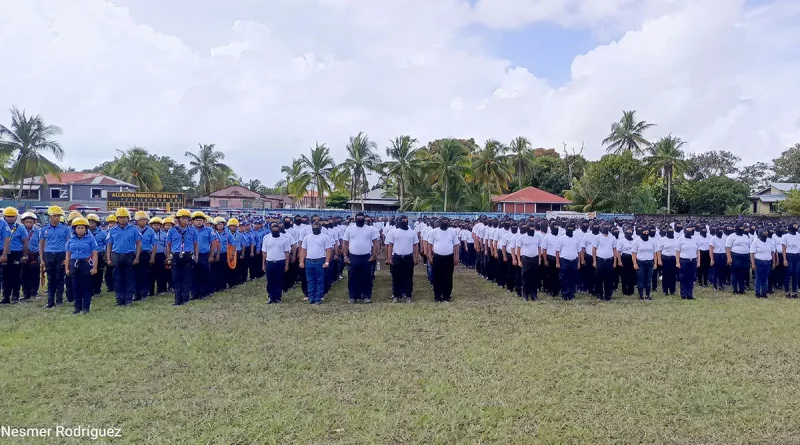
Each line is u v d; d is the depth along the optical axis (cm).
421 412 606
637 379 716
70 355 809
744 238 1491
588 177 5116
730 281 1730
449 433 556
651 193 5100
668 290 1499
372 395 655
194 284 1366
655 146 5616
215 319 1068
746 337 947
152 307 1212
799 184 5916
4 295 1272
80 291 1131
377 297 1439
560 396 658
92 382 696
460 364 777
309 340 908
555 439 543
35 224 1388
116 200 2927
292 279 1577
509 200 5653
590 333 970
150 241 1342
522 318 1098
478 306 1245
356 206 6194
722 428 573
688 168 5459
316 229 1310
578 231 1488
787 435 557
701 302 1330
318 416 595
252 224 1761
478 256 1975
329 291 1532
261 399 641
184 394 659
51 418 587
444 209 5169
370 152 5391
